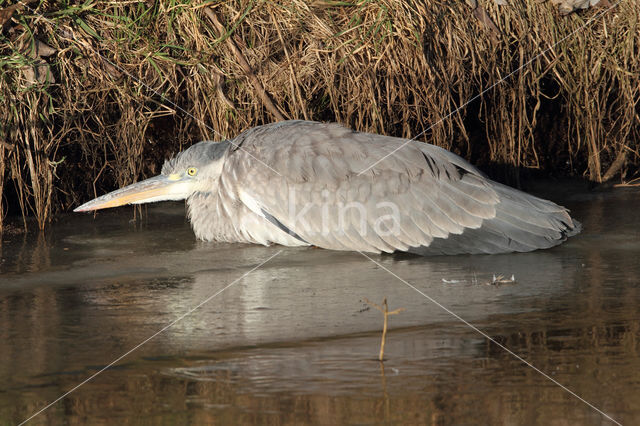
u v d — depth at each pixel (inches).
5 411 243.0
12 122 473.1
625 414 237.5
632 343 292.4
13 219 498.3
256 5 509.0
